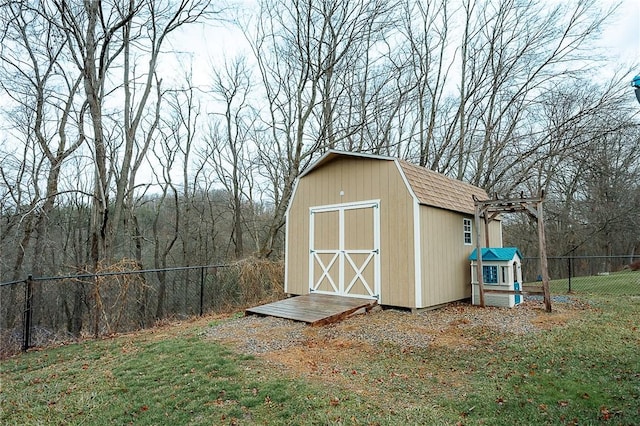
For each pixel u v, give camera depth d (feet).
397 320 23.30
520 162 58.95
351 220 29.19
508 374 14.25
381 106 56.59
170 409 11.95
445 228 28.91
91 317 31.19
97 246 37.01
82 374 16.07
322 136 51.03
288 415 11.22
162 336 22.16
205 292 46.29
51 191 44.14
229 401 12.28
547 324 21.74
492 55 58.90
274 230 50.78
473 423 10.71
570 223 64.90
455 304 29.09
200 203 68.28
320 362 16.17
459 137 59.67
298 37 51.11
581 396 11.97
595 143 55.06
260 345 18.61
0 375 16.71
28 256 47.03
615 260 65.26
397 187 26.61
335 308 24.91
